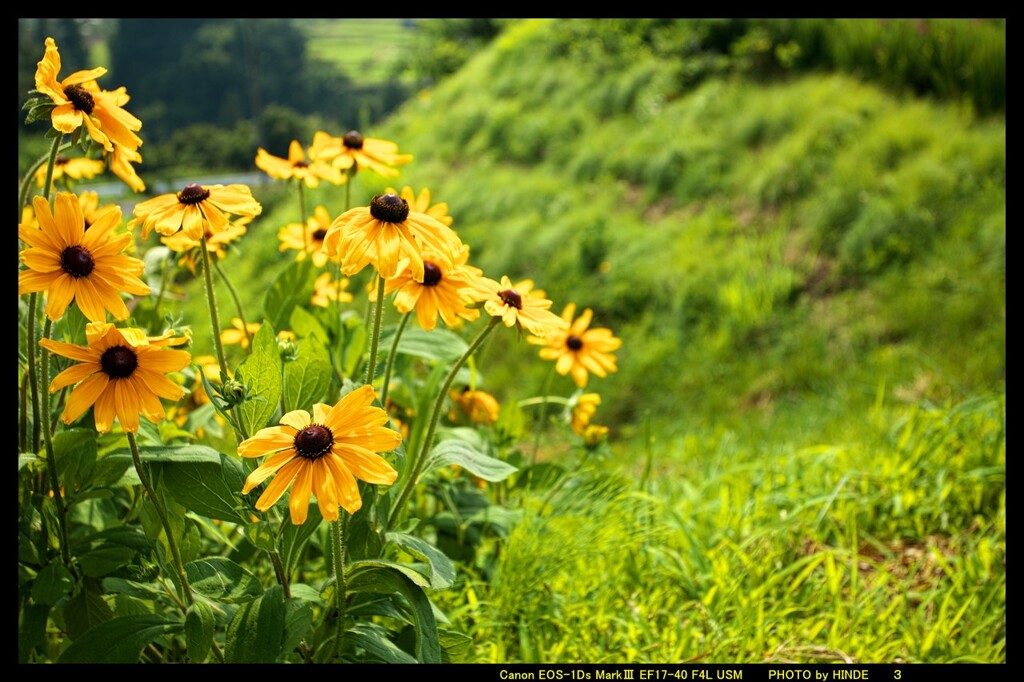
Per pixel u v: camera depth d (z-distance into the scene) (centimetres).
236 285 1064
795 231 847
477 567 261
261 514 163
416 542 165
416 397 254
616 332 836
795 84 1095
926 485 325
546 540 250
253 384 164
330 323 238
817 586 273
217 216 167
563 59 1446
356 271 156
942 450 342
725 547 294
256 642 160
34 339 178
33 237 144
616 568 267
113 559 173
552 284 917
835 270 776
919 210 782
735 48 1211
